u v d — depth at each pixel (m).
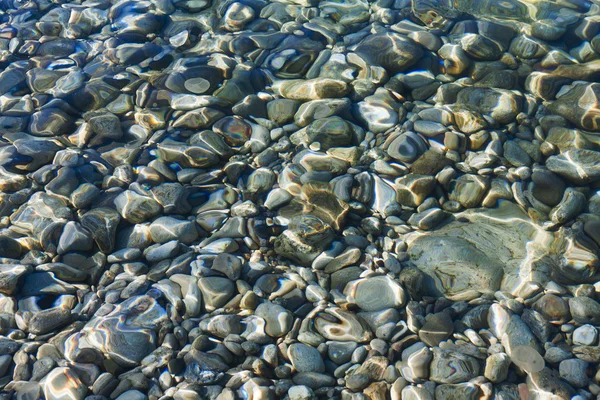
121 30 3.81
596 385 2.06
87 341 2.19
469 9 3.85
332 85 3.28
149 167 2.94
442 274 2.48
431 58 3.48
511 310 2.31
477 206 2.77
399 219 2.71
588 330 2.22
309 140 3.06
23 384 2.07
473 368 2.10
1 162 2.94
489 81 3.32
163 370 2.12
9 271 2.42
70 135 3.13
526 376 2.09
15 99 3.32
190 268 2.48
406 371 2.12
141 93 3.34
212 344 2.20
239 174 2.91
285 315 2.29
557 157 2.90
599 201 2.72
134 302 2.33
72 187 2.82
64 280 2.44
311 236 2.54
